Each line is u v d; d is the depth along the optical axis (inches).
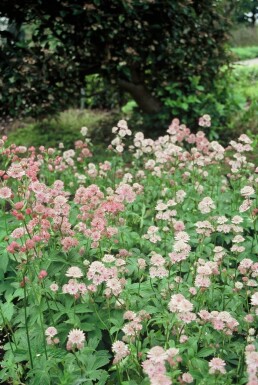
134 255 151.1
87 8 286.5
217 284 136.3
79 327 121.1
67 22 303.0
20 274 133.7
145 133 346.0
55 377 111.4
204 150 207.9
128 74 317.7
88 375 108.9
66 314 129.6
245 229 169.9
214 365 97.6
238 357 115.1
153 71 340.8
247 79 571.5
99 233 133.8
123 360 106.8
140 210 186.7
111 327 122.8
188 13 321.4
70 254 136.8
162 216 155.0
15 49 303.4
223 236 163.2
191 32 335.6
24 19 307.4
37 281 129.1
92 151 308.5
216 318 109.8
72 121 395.9
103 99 400.8
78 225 146.6
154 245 155.4
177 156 201.9
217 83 352.5
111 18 297.0
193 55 338.6
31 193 150.5
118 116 391.2
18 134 373.7
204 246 156.3
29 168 156.8
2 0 296.2
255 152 297.1
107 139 341.7
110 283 115.9
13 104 304.5
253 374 91.4
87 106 459.5
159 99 349.4
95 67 326.6
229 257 148.9
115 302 125.0
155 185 203.8
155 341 114.3
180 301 106.0
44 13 302.0
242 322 124.3
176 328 113.9
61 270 136.7
